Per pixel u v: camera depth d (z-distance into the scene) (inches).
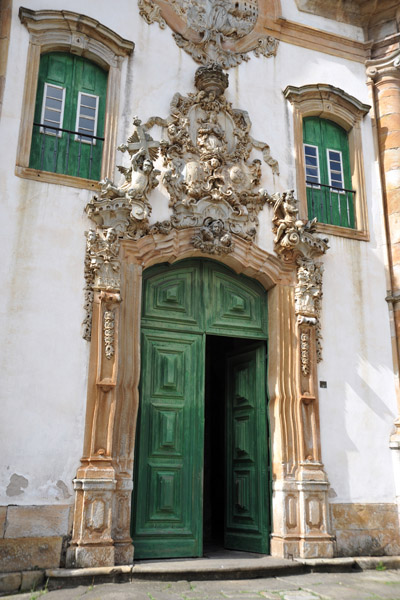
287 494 309.1
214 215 333.1
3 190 295.4
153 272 325.1
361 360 350.9
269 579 270.2
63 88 332.5
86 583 249.0
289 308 339.6
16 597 231.0
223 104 354.6
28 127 310.7
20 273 287.7
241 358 360.2
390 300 366.3
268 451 326.6
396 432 345.1
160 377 314.3
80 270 298.8
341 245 367.2
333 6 413.7
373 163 394.3
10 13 322.3
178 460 309.0
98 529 264.4
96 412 279.7
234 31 376.2
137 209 308.8
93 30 336.5
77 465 274.8
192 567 265.1
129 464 282.5
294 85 387.2
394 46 407.2
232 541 337.4
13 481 263.6
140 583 252.5
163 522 297.9
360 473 331.6
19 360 277.3
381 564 307.7
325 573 289.1
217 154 340.2
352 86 405.4
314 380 332.2
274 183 359.3
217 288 340.5
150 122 336.5
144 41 352.8
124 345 296.4
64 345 286.5
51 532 262.7
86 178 322.7
